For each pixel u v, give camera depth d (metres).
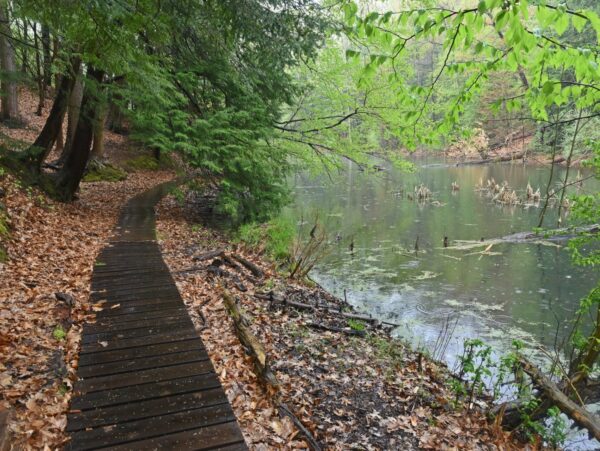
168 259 7.57
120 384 3.49
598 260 5.18
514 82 19.22
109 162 18.56
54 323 4.42
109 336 4.31
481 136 32.94
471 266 11.05
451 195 22.45
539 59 2.75
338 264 11.29
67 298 4.99
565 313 8.18
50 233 7.63
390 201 21.25
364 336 6.28
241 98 11.44
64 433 2.89
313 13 8.16
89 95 10.05
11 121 17.81
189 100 11.59
